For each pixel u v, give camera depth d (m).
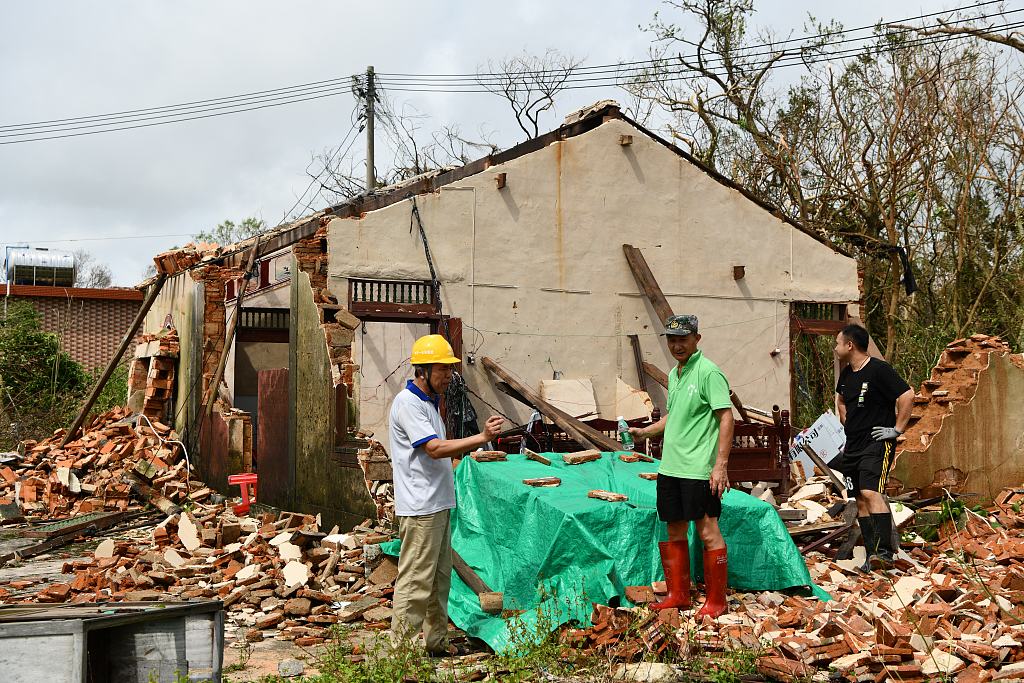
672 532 6.14
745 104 25.98
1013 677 4.87
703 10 25.56
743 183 26.11
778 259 17.03
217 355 15.05
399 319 14.12
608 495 6.54
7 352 20.67
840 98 24.34
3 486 13.17
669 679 5.10
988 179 21.92
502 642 5.69
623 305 15.80
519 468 7.43
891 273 23.61
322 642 6.09
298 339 11.16
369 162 28.47
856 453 7.52
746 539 6.63
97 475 13.27
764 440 12.27
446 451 5.50
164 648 4.29
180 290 16.48
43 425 19.61
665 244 16.16
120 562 8.33
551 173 15.38
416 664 5.36
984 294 22.36
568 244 15.45
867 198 23.41
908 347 22.64
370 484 9.48
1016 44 21.30
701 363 6.10
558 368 15.26
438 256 14.53
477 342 14.68
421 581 5.61
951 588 6.32
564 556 6.19
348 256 13.97
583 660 5.33
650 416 14.70
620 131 15.91
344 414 10.22
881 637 5.21
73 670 3.84
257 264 15.12
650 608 5.96
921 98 22.69
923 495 9.81
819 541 7.81
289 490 11.20
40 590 7.85
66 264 26.67
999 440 10.31
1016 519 8.70
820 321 17.42
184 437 15.18
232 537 8.80
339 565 7.67
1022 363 10.61
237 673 5.43
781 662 5.14
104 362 26.81
